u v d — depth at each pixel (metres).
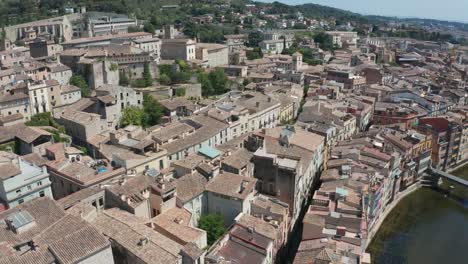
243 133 139.25
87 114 135.75
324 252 72.19
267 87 188.50
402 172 129.50
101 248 60.97
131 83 184.50
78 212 73.88
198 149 117.12
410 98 179.12
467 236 112.44
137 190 84.44
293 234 100.88
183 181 91.75
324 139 126.50
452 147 150.25
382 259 101.69
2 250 59.44
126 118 150.62
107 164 102.88
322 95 180.75
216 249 74.44
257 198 93.00
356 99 175.38
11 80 158.38
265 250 74.69
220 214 90.00
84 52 188.62
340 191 91.75
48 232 64.88
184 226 77.12
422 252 105.00
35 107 145.38
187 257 64.19
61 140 126.38
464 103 190.62
